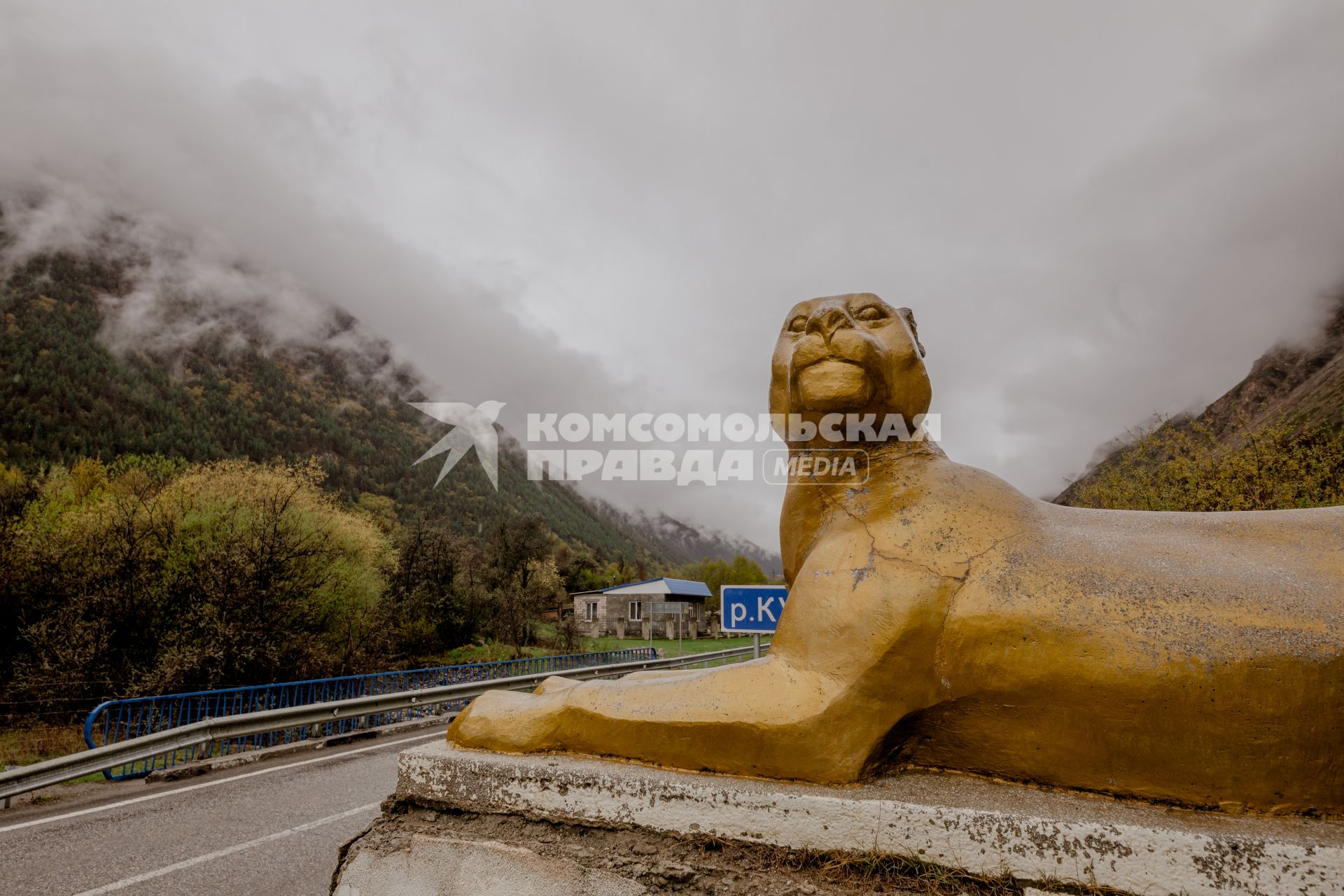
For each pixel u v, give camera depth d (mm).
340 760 6527
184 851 4027
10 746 7789
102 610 10172
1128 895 1437
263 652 10188
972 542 1849
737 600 7023
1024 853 1513
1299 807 1533
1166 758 1589
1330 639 1501
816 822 1659
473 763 2068
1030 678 1667
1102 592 1674
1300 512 1805
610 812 1855
